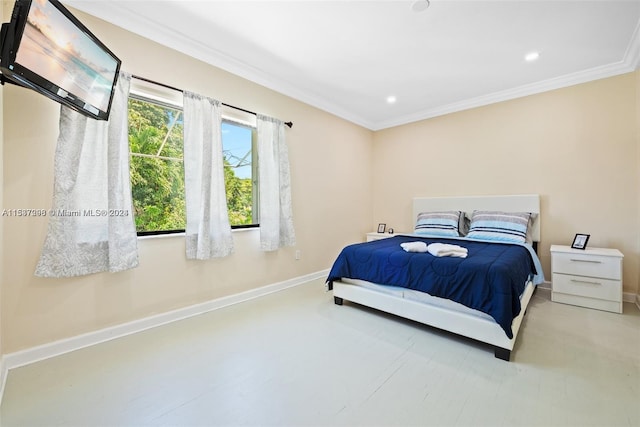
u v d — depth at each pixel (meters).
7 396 1.48
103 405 1.42
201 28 2.35
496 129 3.73
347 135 4.46
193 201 2.54
